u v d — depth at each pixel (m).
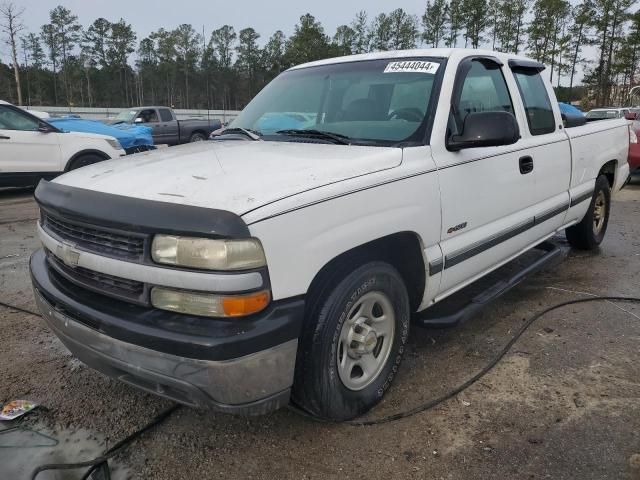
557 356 3.38
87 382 3.08
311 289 2.39
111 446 2.52
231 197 2.13
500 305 4.25
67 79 68.19
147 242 2.09
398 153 2.76
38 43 66.81
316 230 2.25
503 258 3.80
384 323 2.81
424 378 3.13
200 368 2.04
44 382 3.08
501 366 3.26
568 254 5.70
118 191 2.30
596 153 5.08
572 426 2.65
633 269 5.20
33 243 6.21
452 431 2.62
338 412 2.59
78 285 2.40
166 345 2.06
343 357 2.59
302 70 3.96
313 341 2.38
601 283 4.78
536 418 2.72
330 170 2.44
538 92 4.24
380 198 2.54
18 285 4.70
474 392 2.97
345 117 3.29
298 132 3.27
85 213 2.23
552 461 2.40
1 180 9.12
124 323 2.15
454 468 2.36
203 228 1.98
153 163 2.71
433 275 2.98
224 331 2.04
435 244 2.98
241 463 2.40
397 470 2.35
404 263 2.93
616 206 8.70
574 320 3.95
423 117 3.04
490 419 2.72
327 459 2.43
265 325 2.09
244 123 3.69
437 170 2.92
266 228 2.07
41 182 2.81
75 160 9.95
